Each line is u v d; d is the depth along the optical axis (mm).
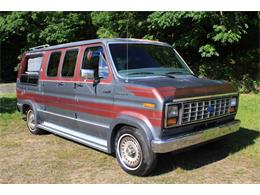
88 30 17578
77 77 5801
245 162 5359
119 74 5027
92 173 5004
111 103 5074
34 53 7504
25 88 7734
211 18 12047
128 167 4914
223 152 5863
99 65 5359
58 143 6691
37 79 7172
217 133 5031
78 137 5922
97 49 5473
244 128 7352
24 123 8633
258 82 13758
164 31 13977
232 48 15414
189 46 14016
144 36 13914
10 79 21141
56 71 6500
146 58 5512
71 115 6066
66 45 6297
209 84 5004
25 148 6383
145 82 4715
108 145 5172
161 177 4801
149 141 4473
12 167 5324
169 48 6168
